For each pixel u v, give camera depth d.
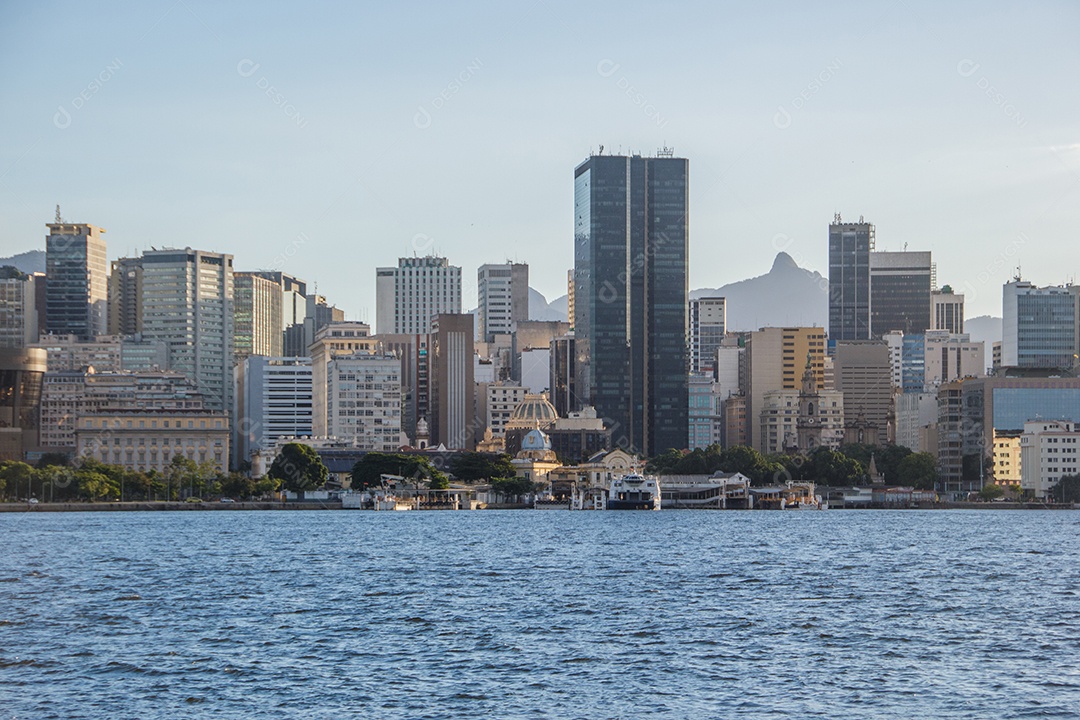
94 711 181.00
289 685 195.00
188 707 182.88
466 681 197.25
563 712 179.62
